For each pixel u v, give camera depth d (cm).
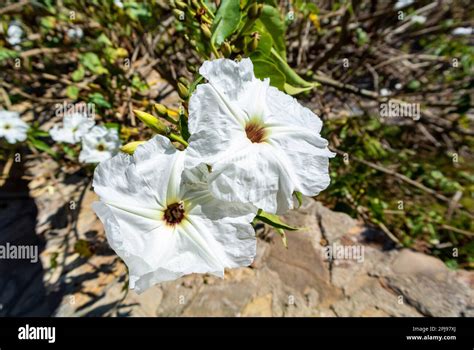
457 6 488
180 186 103
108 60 291
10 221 362
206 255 100
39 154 354
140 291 95
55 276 273
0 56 271
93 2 296
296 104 116
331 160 402
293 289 251
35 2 291
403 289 250
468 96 419
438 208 429
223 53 125
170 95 368
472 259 365
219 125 101
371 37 425
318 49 445
